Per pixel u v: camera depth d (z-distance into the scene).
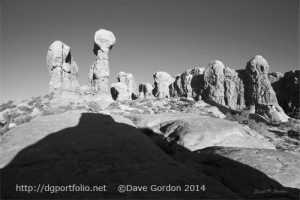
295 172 9.55
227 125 15.09
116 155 7.65
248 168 9.53
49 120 12.41
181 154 11.73
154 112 44.53
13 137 9.41
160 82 84.56
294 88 65.62
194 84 75.44
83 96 47.19
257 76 63.62
